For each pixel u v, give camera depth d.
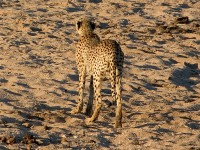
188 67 34.34
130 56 36.09
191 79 32.47
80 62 26.25
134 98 28.50
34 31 41.97
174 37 41.16
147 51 37.31
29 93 28.50
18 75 31.39
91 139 22.27
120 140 22.34
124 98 28.33
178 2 53.03
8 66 33.19
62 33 41.31
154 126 24.03
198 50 38.19
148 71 33.12
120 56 24.00
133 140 22.30
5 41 38.62
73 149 21.12
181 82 31.77
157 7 50.84
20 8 49.19
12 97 27.67
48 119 25.05
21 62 33.91
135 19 46.72
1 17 45.97
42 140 22.00
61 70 32.69
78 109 26.16
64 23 44.47
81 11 48.88
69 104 27.27
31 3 51.25
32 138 21.92
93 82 24.89
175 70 33.44
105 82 30.62
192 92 30.14
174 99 28.66
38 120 24.80
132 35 41.47
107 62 24.03
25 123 23.98
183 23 45.34
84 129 23.62
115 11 49.12
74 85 30.17
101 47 24.41
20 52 36.31
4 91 28.44
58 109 26.61
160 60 35.28
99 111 24.67
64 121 24.97
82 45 25.94
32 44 38.31
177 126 24.03
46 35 40.66
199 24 45.34
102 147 21.50
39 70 32.47
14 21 44.47
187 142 22.02
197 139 22.33
